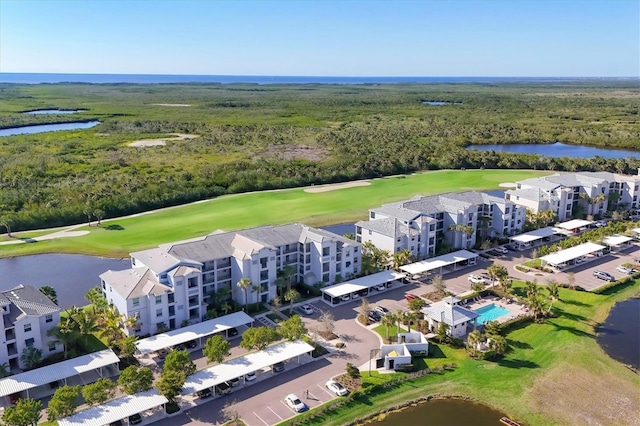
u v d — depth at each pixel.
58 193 175.62
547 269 122.50
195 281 94.88
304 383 77.00
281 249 109.19
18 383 71.38
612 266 124.94
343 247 111.88
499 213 141.38
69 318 85.44
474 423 69.19
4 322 78.25
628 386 77.50
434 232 129.75
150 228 154.38
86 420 64.19
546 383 78.00
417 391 75.75
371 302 105.06
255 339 80.94
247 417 69.06
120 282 92.94
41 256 133.50
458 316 91.88
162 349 85.06
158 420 68.19
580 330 94.00
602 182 166.62
